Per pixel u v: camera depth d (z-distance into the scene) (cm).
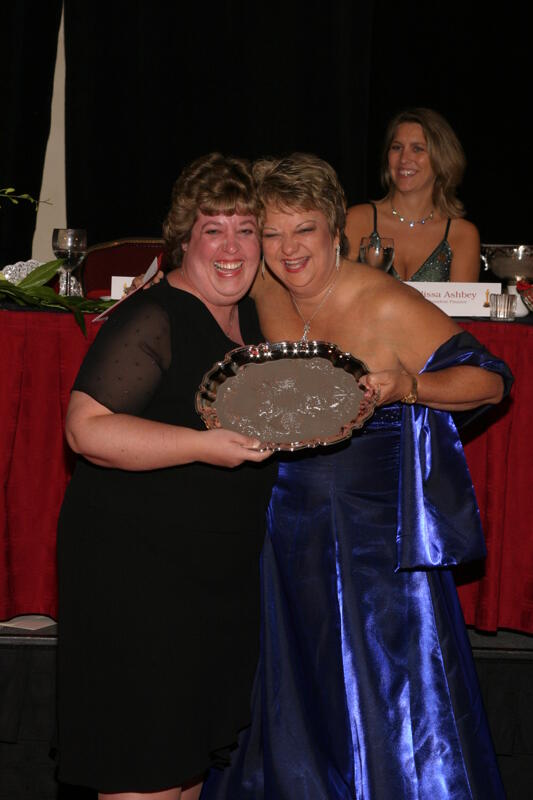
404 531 210
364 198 549
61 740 191
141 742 186
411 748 214
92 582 186
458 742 216
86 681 188
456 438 212
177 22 537
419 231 373
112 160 546
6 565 273
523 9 542
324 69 541
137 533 185
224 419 187
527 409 268
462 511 213
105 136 544
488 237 564
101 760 188
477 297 285
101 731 187
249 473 192
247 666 201
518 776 267
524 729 266
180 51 539
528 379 267
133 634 185
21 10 529
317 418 187
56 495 274
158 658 185
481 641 278
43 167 548
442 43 545
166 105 543
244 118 546
